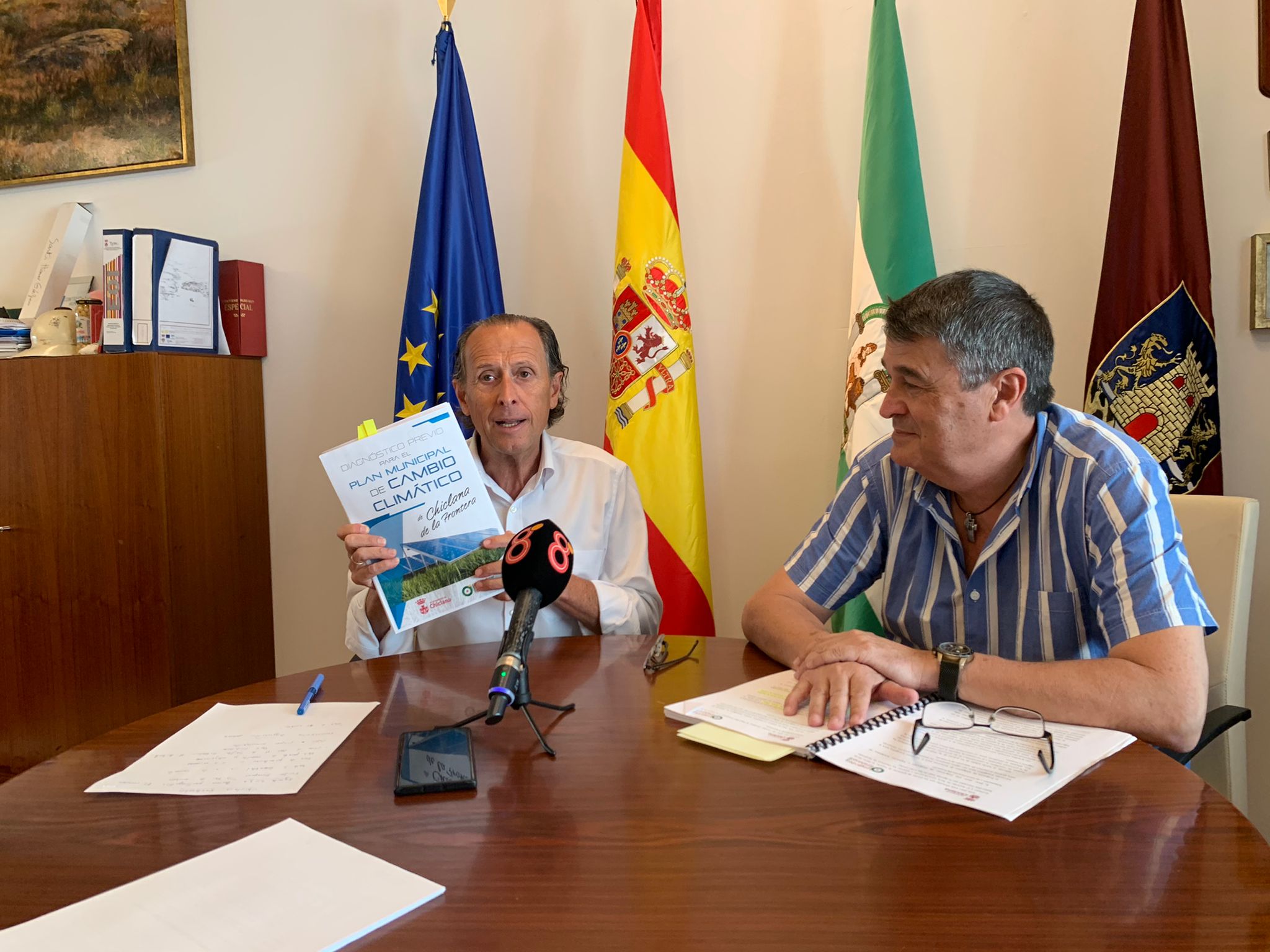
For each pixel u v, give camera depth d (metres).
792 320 2.26
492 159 2.46
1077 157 2.02
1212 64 1.91
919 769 0.91
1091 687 1.02
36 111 2.88
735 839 0.78
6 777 2.64
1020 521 1.27
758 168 2.25
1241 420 1.93
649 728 1.06
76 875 0.73
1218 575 1.41
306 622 2.75
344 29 2.57
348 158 2.60
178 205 2.78
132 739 1.06
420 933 0.64
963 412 1.17
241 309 2.63
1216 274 1.93
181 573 2.46
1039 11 2.03
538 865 0.74
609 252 2.39
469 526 1.35
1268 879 0.70
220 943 0.62
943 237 2.13
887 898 0.68
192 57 2.72
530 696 1.09
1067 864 0.73
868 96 2.03
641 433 2.12
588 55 2.37
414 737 1.01
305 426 2.70
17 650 2.61
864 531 1.44
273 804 0.87
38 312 2.77
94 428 2.46
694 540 2.12
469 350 1.69
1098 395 1.87
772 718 1.07
